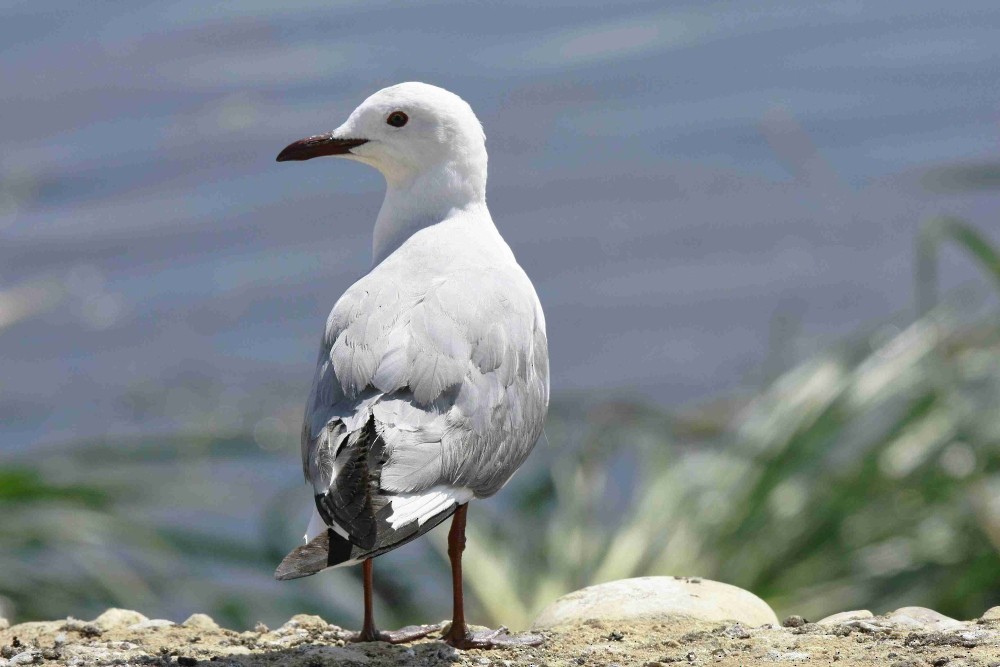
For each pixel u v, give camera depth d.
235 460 16.55
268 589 13.02
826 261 28.06
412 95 7.59
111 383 23.75
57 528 12.28
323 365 6.46
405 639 7.27
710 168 33.12
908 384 12.46
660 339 25.56
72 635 7.37
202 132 36.53
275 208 31.47
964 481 12.16
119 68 42.41
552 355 25.36
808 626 6.98
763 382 14.55
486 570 11.91
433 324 6.39
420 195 7.63
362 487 5.79
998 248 25.78
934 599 11.77
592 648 6.81
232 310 26.70
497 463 6.40
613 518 12.88
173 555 12.70
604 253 29.27
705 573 11.66
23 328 26.42
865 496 12.10
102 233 30.53
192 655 6.93
